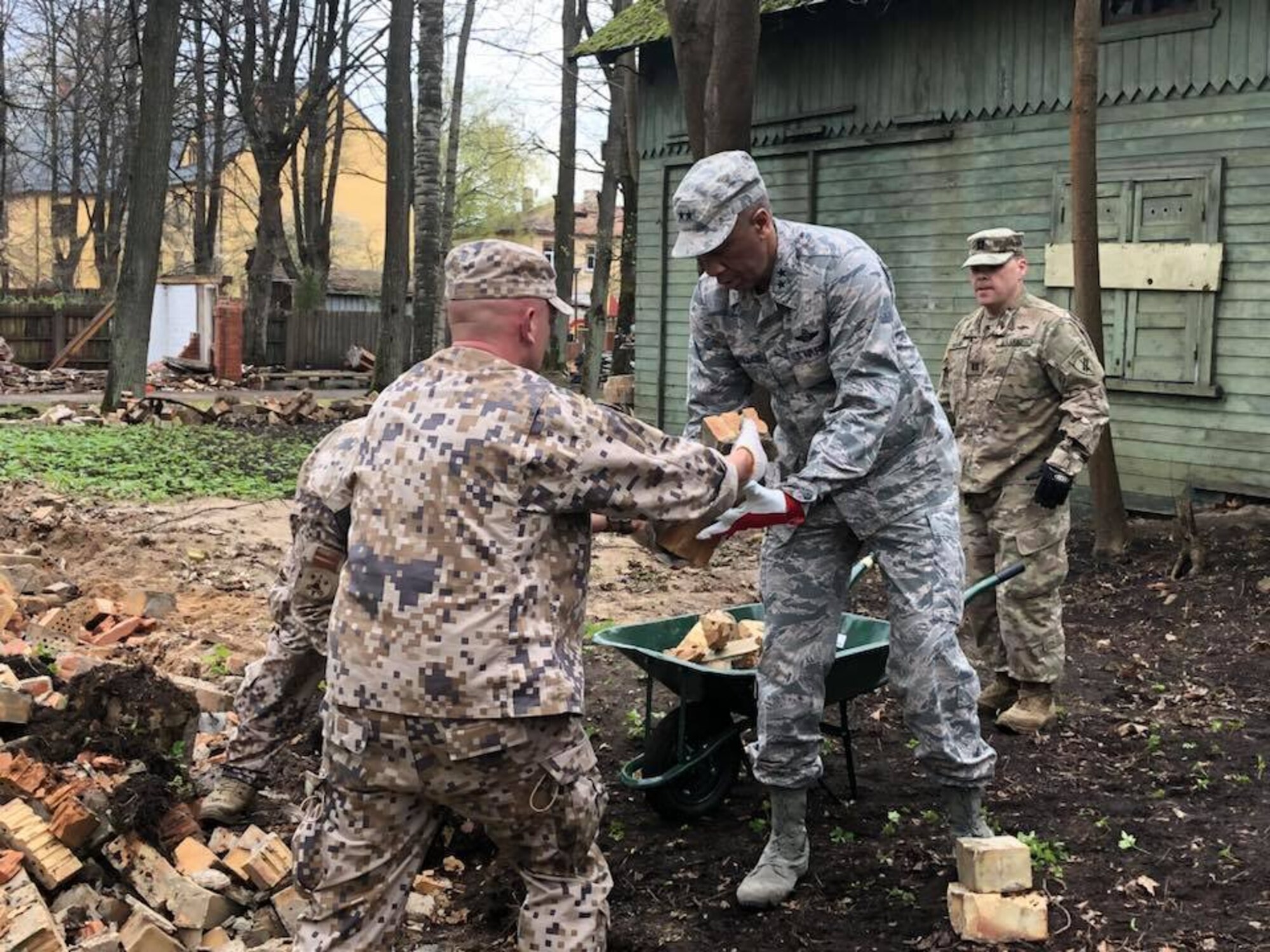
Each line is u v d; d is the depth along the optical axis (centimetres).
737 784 503
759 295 383
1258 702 619
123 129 3997
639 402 1703
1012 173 1247
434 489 274
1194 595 859
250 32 3178
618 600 838
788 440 408
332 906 285
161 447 1443
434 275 2128
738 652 454
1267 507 1062
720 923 389
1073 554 1019
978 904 366
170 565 837
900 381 385
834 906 399
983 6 1259
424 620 270
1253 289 1064
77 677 430
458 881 409
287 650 401
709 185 359
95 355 2995
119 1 2825
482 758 272
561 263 3117
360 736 277
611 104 2928
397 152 2203
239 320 2655
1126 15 1147
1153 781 503
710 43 1216
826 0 1323
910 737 560
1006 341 568
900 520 391
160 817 378
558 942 288
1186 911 386
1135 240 1140
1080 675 677
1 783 371
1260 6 1045
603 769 521
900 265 1365
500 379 283
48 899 354
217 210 3834
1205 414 1102
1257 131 1055
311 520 376
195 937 353
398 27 2181
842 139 1408
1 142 3522
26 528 921
